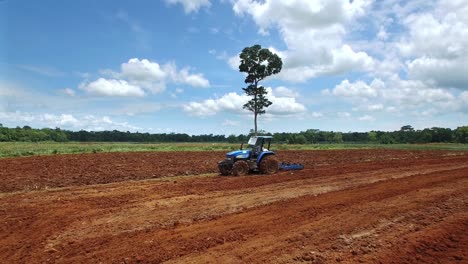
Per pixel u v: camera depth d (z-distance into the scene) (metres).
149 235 7.79
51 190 13.66
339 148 42.69
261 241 7.25
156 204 10.80
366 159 26.81
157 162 23.73
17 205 10.90
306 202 10.69
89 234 7.98
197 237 7.57
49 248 7.11
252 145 18.20
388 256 6.47
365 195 11.45
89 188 14.07
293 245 7.01
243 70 45.12
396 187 12.74
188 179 16.27
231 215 9.43
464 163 21.69
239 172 17.23
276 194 12.16
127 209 10.20
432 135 81.81
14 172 18.39
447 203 10.29
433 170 18.14
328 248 6.85
